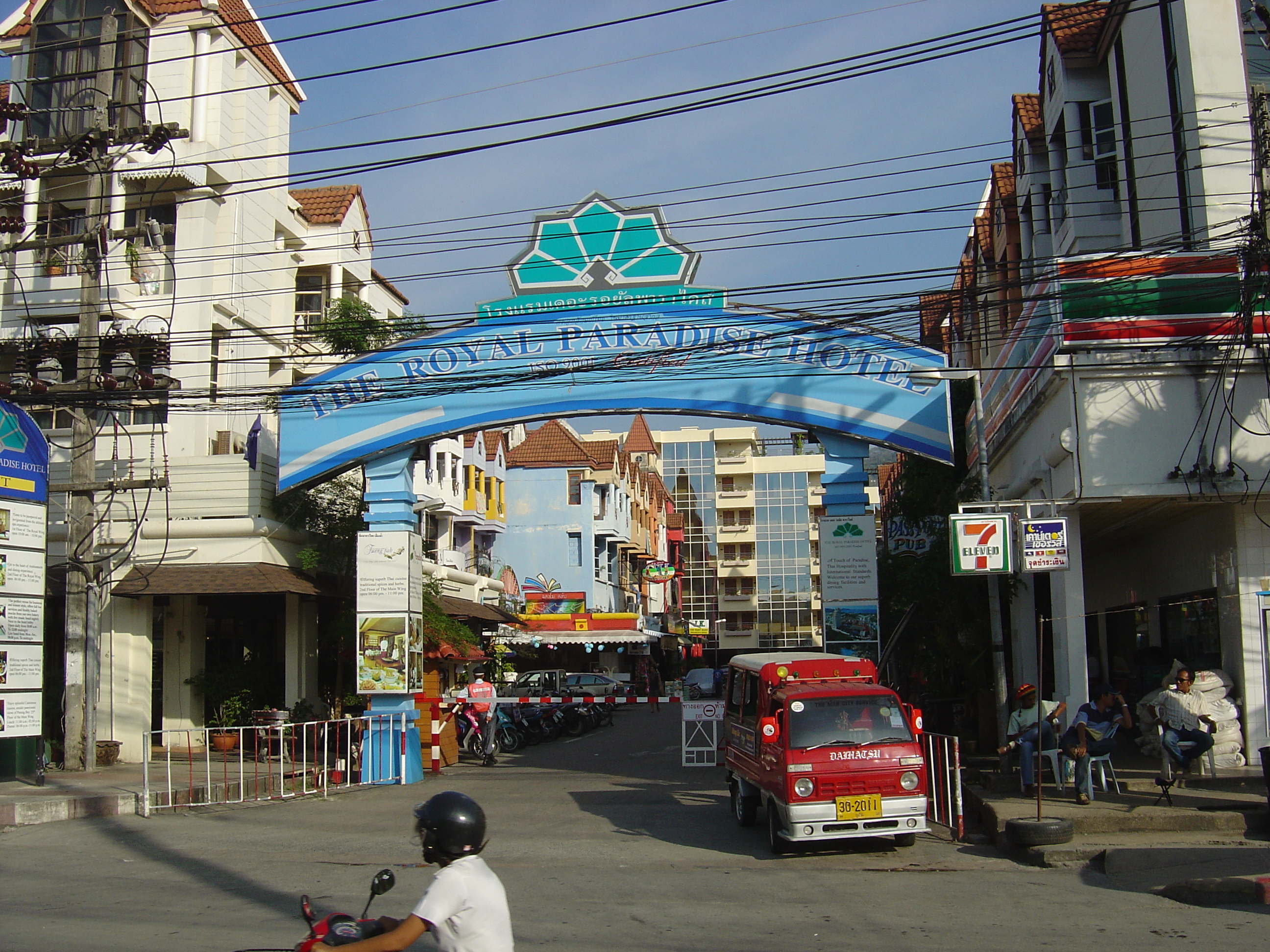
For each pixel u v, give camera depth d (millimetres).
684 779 19719
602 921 8828
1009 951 7820
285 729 21859
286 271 33406
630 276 19250
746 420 18719
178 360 27047
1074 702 14984
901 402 18312
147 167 27344
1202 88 16906
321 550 23453
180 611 24062
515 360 19453
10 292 27156
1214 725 13133
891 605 23188
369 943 4137
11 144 19297
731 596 80250
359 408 20094
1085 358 14570
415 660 20266
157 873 11078
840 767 11742
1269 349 14250
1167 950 7793
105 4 29109
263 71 31797
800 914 9117
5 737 16812
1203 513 16172
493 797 17688
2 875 10961
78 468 19578
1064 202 21109
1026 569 14500
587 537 51125
